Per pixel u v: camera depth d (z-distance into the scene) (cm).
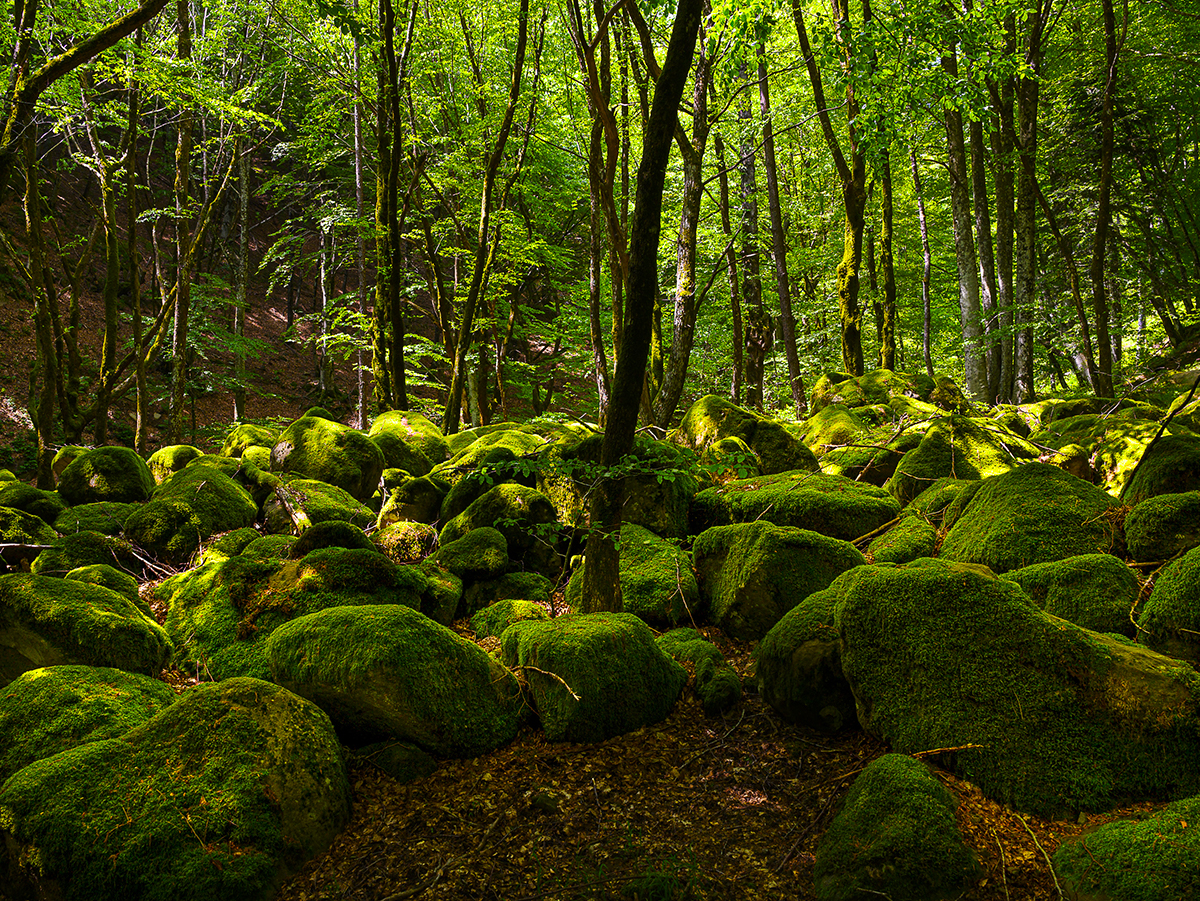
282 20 1312
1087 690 372
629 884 327
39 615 484
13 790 353
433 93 1442
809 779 395
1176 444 579
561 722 441
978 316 1474
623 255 773
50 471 930
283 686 439
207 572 597
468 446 926
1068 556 517
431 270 1441
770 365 2142
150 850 336
